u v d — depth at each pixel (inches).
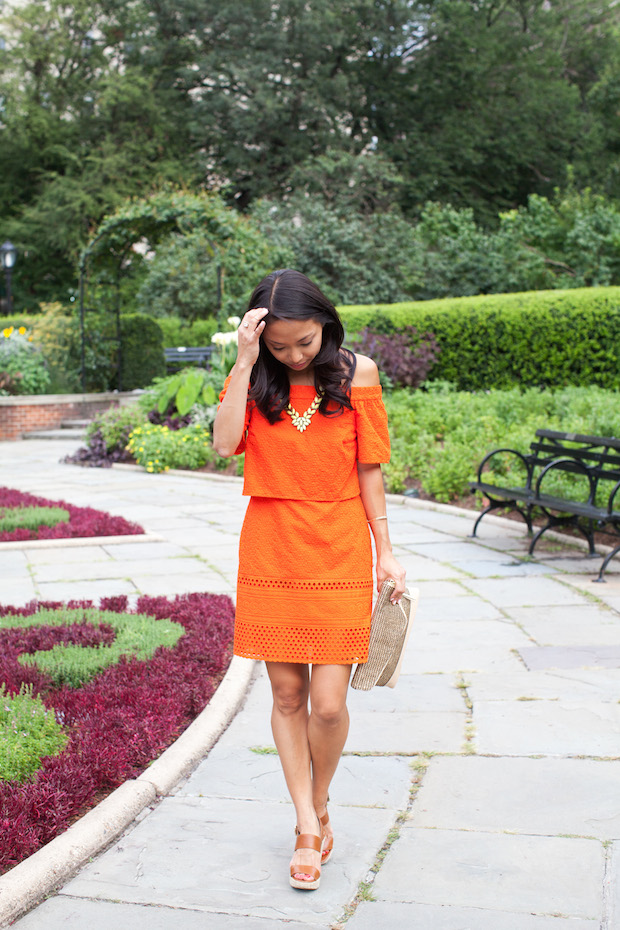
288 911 90.8
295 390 97.8
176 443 468.8
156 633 178.4
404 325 578.6
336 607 97.4
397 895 93.4
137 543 287.4
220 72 1155.3
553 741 132.6
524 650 176.4
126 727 132.2
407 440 422.0
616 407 379.6
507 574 238.7
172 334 895.1
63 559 264.1
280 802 116.9
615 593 216.4
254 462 99.6
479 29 1245.7
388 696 154.4
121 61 1272.1
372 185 934.4
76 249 1146.7
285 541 97.8
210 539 293.3
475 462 354.3
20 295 1288.1
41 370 701.3
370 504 102.4
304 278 93.6
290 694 101.5
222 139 1171.9
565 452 274.8
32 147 1223.5
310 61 1158.3
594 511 236.2
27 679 150.5
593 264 748.0
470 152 1159.6
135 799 114.4
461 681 160.6
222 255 621.9
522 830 106.5
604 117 1258.6
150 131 1199.6
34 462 515.5
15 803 107.4
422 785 119.9
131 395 717.3
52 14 1186.6
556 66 1307.8
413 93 1215.6
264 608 98.6
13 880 93.6
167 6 1155.3
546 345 531.5
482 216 1185.4
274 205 871.7
